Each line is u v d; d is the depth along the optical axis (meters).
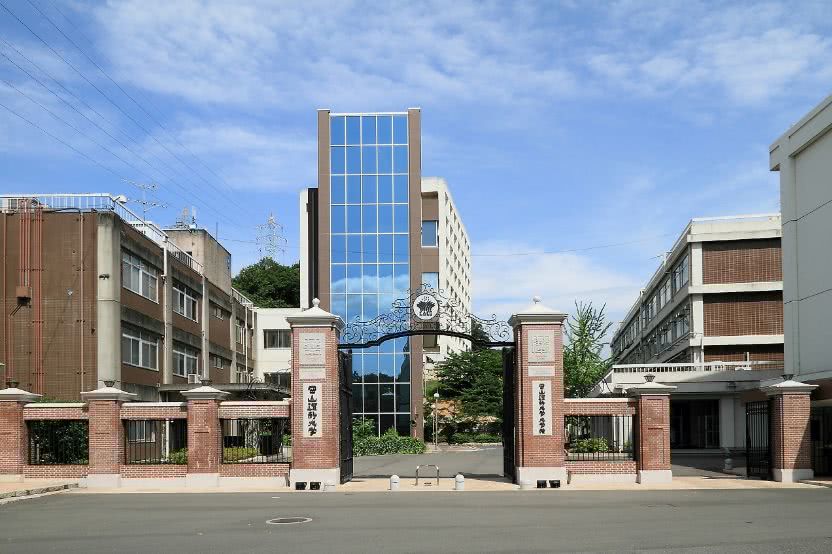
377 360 53.78
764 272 51.91
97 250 35.09
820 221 31.97
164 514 18.56
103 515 18.53
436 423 65.88
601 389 47.62
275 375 64.56
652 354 74.94
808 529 14.94
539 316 25.58
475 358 71.12
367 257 53.84
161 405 26.22
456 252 105.00
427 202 61.38
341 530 15.47
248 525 16.44
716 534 14.38
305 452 25.25
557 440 25.14
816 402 29.11
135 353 37.97
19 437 26.30
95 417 26.03
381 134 54.97
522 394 25.39
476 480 27.53
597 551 12.65
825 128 31.05
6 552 13.53
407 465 38.12
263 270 99.75
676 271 59.84
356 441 49.56
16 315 34.69
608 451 31.53
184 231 53.41
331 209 54.34
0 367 34.25
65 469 26.28
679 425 50.97
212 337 51.91
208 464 25.61
